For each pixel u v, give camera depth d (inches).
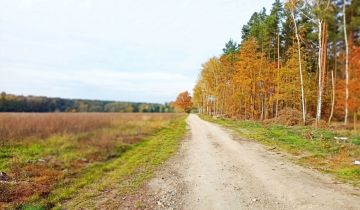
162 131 1232.2
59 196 357.7
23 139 725.3
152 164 543.5
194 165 528.4
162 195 357.1
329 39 1464.1
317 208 291.9
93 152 623.8
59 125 979.9
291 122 1245.7
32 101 4082.2
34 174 450.6
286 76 1492.4
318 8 1112.2
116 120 1476.4
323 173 439.8
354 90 1195.3
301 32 1307.8
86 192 378.3
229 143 799.1
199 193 359.3
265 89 1649.9
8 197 347.9
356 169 437.7
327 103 1658.5
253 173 451.8
